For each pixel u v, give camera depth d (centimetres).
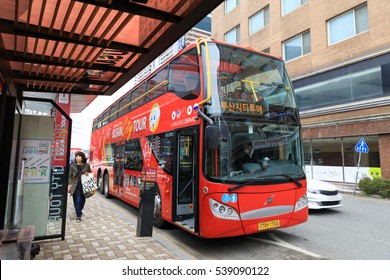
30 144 523
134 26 385
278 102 585
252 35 2261
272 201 510
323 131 1655
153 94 768
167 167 645
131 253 472
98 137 1416
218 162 482
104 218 736
